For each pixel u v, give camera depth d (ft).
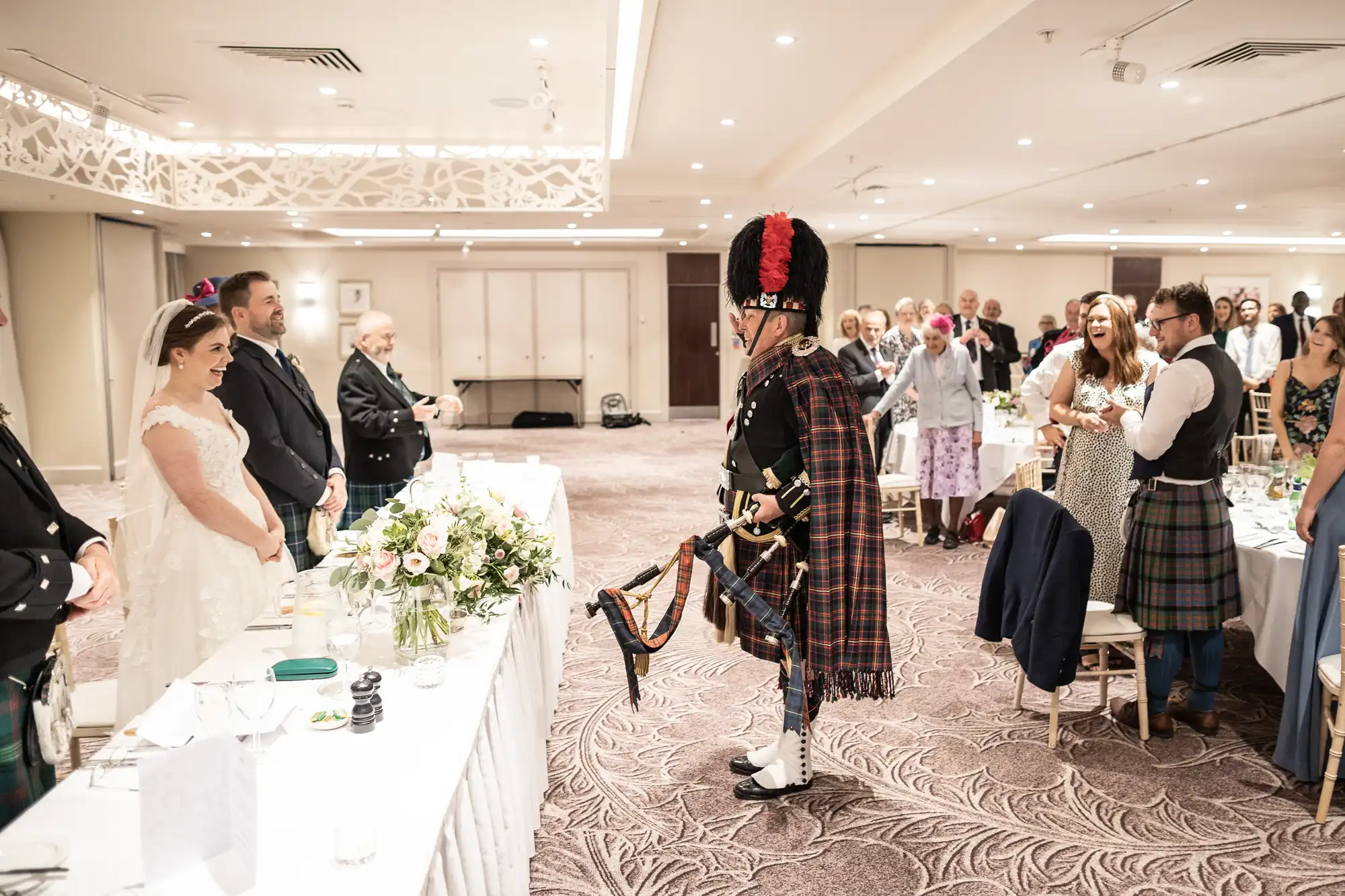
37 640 6.14
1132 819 9.16
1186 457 10.42
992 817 9.21
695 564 19.30
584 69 20.65
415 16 17.04
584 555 20.58
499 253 48.91
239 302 10.32
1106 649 11.62
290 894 4.07
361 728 5.70
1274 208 35.19
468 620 7.84
